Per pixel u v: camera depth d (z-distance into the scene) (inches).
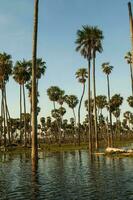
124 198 729.0
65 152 2913.4
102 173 1194.0
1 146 3609.7
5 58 3513.8
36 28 1416.1
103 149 3021.7
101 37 2652.6
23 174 1263.5
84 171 1293.1
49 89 4682.6
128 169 1277.1
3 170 1456.7
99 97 5157.5
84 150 3122.5
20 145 3794.3
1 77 3545.8
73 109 5132.9
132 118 7736.2
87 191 830.5
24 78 3747.5
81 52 2687.0
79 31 2669.8
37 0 1422.2
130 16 1731.1
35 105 1398.9
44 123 7027.6
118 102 4434.1
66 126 6993.1
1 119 4340.6
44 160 2010.3
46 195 794.8
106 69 3668.8
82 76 3833.7
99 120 6825.8
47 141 6446.9
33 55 1408.7
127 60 3275.1
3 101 3641.7
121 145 4057.6
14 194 824.9
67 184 956.6
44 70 3794.3
